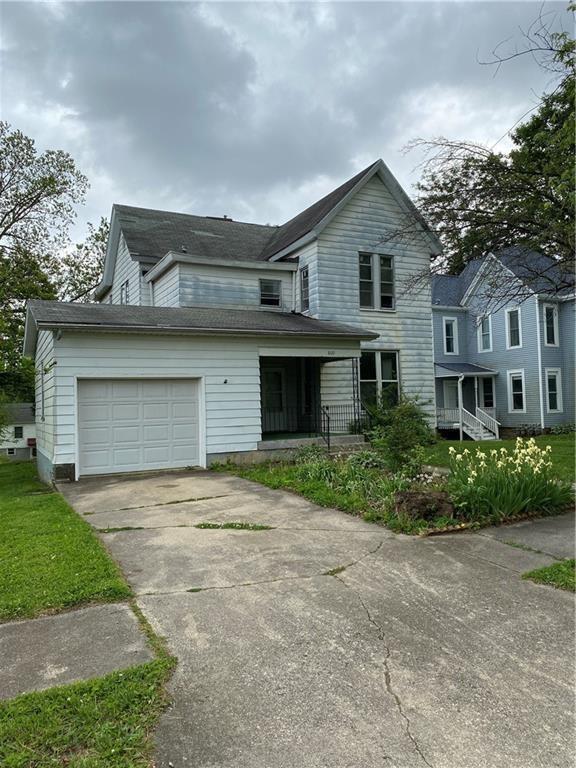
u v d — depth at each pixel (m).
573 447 14.41
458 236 9.15
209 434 11.26
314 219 16.30
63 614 3.57
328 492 7.42
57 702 2.47
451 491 6.22
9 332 18.97
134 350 10.55
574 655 2.94
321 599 3.78
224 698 2.53
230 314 13.55
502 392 24.08
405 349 16.48
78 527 5.95
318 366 14.94
